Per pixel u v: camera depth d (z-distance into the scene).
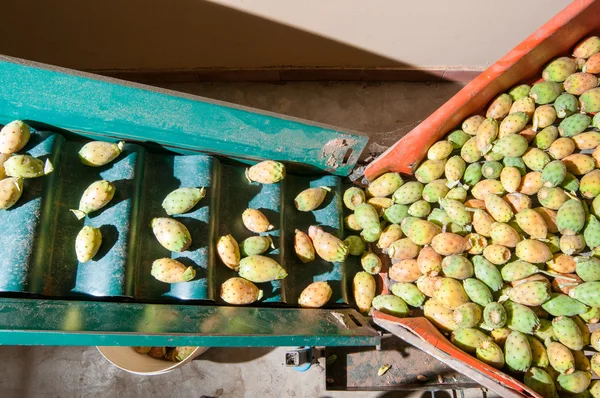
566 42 1.09
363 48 1.50
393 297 1.07
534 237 1.05
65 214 0.97
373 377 1.23
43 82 0.91
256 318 0.97
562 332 1.00
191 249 0.99
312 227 1.09
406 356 1.24
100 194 0.95
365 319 1.08
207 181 1.04
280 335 0.92
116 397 1.37
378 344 0.99
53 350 1.39
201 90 1.58
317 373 1.41
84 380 1.38
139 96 0.94
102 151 0.98
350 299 1.13
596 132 1.09
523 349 0.98
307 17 1.38
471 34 1.46
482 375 0.94
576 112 1.12
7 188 0.89
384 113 1.60
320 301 1.05
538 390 0.99
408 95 1.61
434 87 1.62
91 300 0.93
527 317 1.00
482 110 1.15
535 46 1.04
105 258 0.94
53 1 1.28
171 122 1.00
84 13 1.32
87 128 1.00
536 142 1.11
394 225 1.13
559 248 1.06
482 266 1.04
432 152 1.12
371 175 1.15
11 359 1.37
